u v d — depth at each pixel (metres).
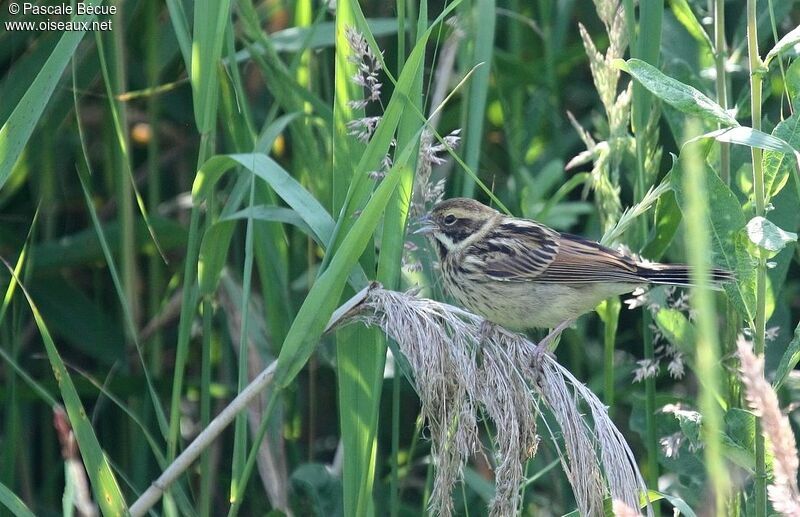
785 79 7.05
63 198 11.95
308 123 9.44
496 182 12.12
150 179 11.08
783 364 7.17
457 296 9.63
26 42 10.38
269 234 9.31
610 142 8.98
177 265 12.26
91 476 6.79
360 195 7.47
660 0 8.44
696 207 4.33
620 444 6.93
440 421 7.09
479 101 9.12
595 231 11.79
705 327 4.43
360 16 7.51
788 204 8.45
